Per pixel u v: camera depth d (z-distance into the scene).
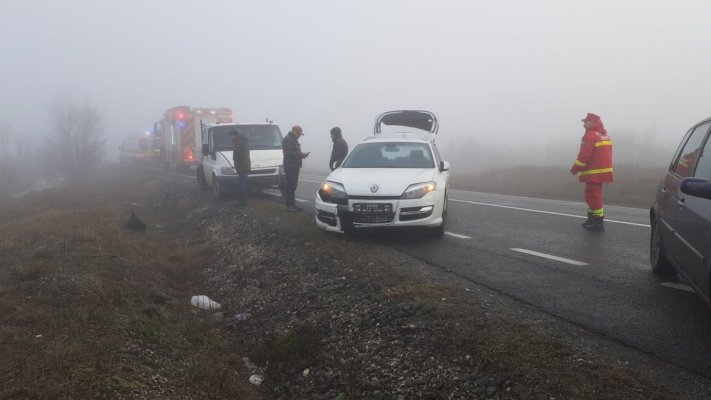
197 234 11.77
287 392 4.56
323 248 7.94
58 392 3.75
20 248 9.09
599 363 3.88
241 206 13.12
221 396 4.26
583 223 9.48
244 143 13.01
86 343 4.72
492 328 4.59
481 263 6.88
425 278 6.19
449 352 4.35
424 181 8.22
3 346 4.59
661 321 4.69
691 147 5.48
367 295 5.87
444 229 9.26
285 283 7.11
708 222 4.07
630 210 11.86
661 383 3.59
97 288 6.45
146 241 10.38
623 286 5.75
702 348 4.11
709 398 3.39
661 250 5.90
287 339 5.22
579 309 5.04
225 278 8.24
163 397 4.02
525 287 5.78
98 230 10.69
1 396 3.68
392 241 8.35
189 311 6.61
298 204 13.38
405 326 4.93
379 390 4.18
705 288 4.16
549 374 3.77
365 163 9.30
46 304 5.88
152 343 5.14
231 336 5.98
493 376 3.90
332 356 4.90
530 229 9.31
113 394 3.86
